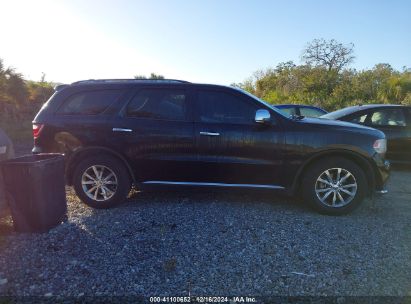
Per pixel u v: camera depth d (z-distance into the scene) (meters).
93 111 5.02
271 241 3.89
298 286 3.03
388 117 7.70
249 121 4.84
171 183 5.01
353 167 4.69
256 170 4.84
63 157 4.48
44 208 4.08
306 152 4.73
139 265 3.36
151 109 4.96
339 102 22.34
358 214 4.85
